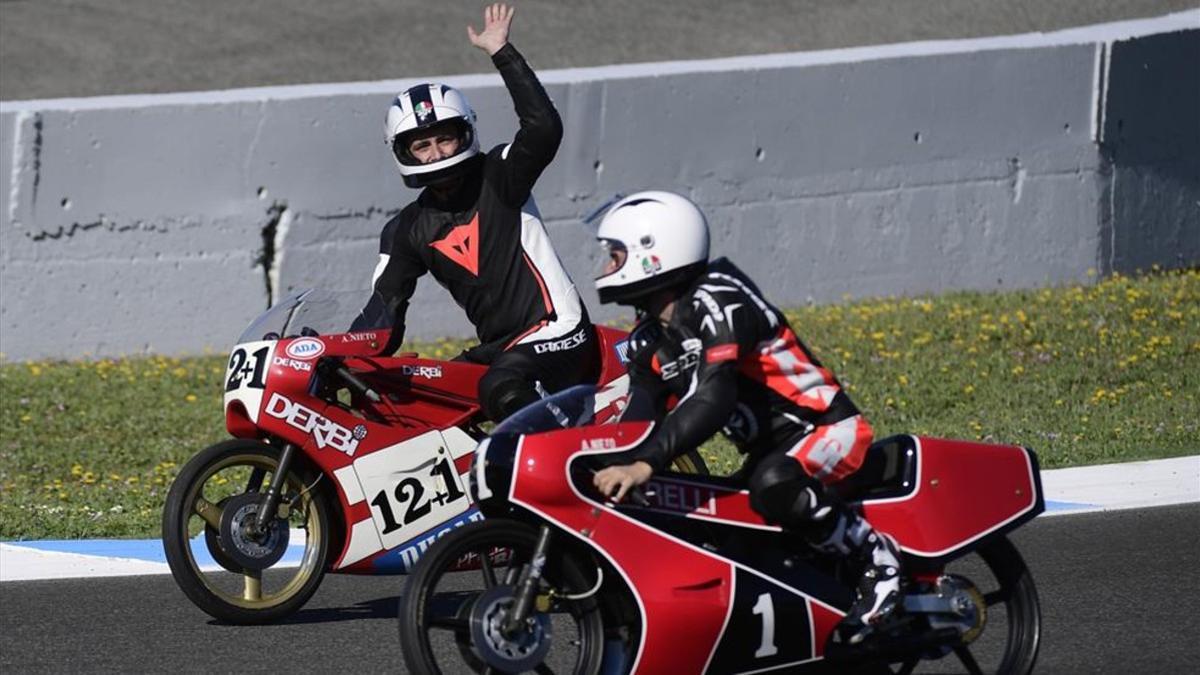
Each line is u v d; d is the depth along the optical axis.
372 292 28.53
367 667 25.41
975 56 58.38
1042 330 51.84
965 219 58.72
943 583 22.45
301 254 51.88
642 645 21.05
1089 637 26.36
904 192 57.88
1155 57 61.88
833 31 74.94
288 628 27.67
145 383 47.41
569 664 25.48
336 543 28.14
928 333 51.22
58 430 43.09
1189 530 32.94
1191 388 45.84
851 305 56.41
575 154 53.75
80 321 50.34
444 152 27.48
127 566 31.75
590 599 21.48
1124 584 29.39
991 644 25.91
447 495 27.89
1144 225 62.09
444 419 28.12
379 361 27.50
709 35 74.38
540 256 28.28
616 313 55.09
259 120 51.03
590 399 22.09
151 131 50.22
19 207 49.41
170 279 50.91
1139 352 49.16
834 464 21.48
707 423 20.48
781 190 56.31
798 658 21.98
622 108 54.09
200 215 50.94
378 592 30.28
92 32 72.88
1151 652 25.50
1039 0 78.19
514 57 27.64
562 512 20.73
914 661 23.25
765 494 21.16
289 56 70.81
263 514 27.09
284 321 27.69
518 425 21.22
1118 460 39.00
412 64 70.12
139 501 36.50
